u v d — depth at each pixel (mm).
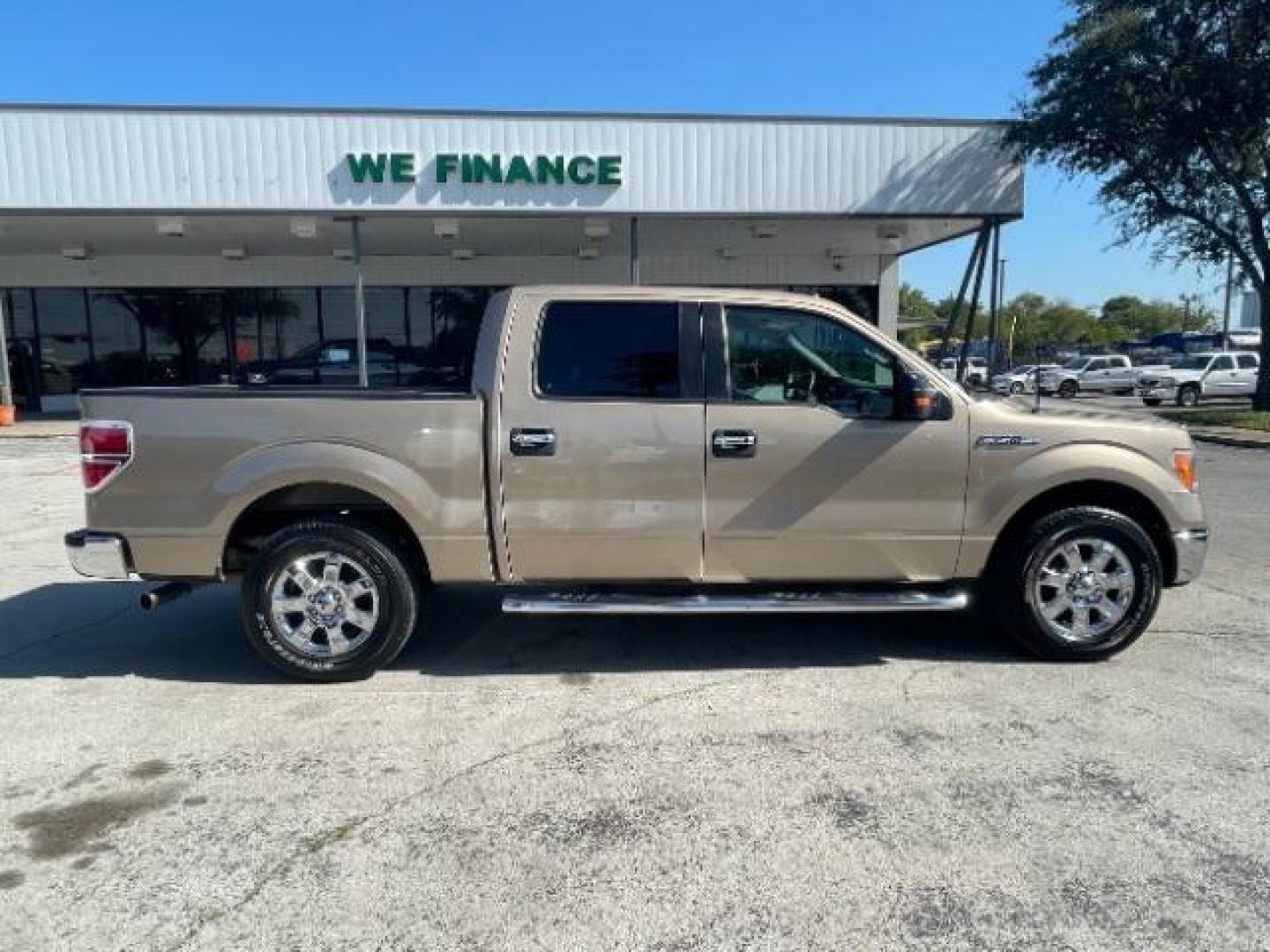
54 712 4266
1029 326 86438
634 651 5113
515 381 4504
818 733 3959
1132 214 21734
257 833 3172
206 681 4672
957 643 5207
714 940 2578
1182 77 18391
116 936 2611
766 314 4617
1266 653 4965
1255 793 3391
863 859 2979
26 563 7383
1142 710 4184
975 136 16828
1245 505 9922
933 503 4629
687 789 3463
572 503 4512
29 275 22328
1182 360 31766
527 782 3533
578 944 2561
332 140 15750
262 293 22953
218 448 4453
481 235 19547
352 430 4457
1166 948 2537
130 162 15484
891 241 20828
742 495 4562
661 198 16422
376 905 2750
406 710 4270
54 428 19125
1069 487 4840
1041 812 3266
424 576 4797
